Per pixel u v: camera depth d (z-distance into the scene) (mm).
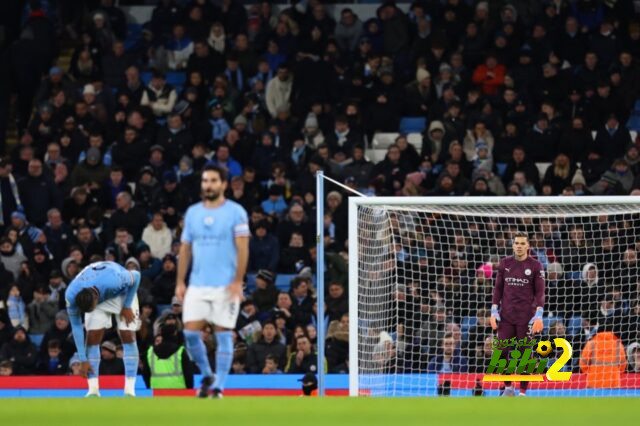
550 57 79500
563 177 71938
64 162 73125
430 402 31234
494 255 58406
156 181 71562
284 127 75188
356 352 48938
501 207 56031
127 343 41938
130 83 78312
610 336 51031
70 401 31547
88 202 70750
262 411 29391
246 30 84312
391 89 78625
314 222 67625
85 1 88375
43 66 81625
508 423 27406
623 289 59219
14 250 66500
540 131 75062
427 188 70812
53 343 59375
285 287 66500
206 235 34062
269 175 73312
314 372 55594
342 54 81438
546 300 58000
